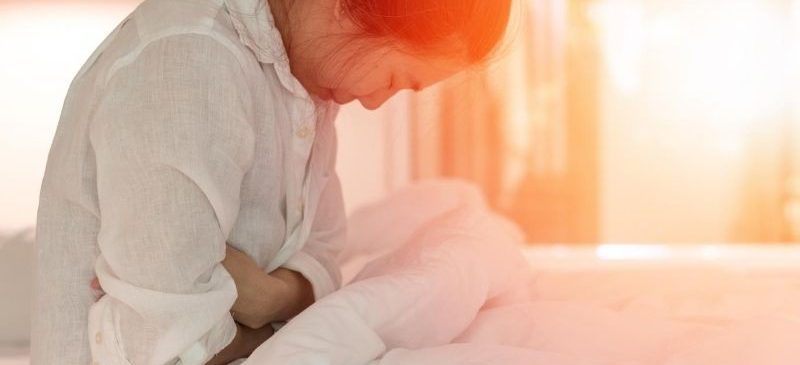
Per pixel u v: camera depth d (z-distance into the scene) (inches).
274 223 74.7
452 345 67.7
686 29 180.2
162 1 71.2
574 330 75.2
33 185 153.3
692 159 182.9
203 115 67.1
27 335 102.5
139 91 67.4
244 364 66.8
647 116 181.8
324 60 71.4
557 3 178.7
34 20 153.3
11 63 153.0
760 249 164.6
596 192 182.7
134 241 66.1
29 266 102.9
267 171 72.6
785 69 181.0
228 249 72.6
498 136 179.3
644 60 180.7
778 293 86.2
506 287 82.3
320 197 84.6
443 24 67.5
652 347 72.6
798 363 64.7
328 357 64.8
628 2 179.3
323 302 68.5
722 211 184.4
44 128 153.4
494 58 71.5
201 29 68.7
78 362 70.9
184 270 66.2
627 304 84.2
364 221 124.2
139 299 66.2
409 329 71.4
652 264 134.6
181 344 66.6
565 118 181.0
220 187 67.3
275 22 71.2
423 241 80.0
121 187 66.6
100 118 67.8
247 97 69.5
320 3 70.1
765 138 182.9
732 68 181.2
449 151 177.5
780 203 184.4
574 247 175.0
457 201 130.5
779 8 179.9
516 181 181.0
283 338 65.6
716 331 69.9
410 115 170.2
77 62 153.7
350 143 165.2
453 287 74.1
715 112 182.1
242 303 72.5
